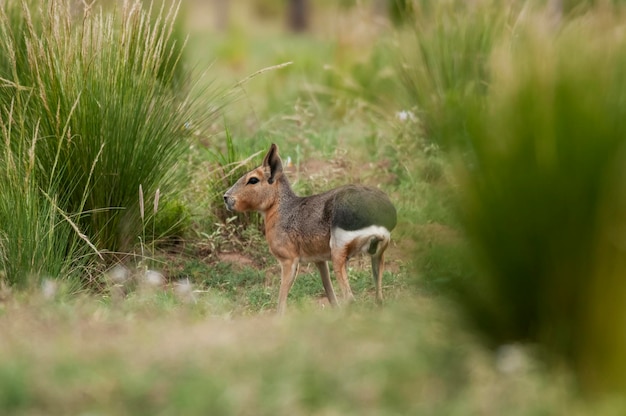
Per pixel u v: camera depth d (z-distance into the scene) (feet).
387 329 27.30
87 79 38.99
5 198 37.19
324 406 23.68
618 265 24.67
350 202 35.09
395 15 85.76
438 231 27.78
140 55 40.60
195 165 47.60
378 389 24.22
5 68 42.68
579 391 25.04
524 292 26.21
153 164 40.47
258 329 28.07
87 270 38.99
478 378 24.70
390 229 35.12
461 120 27.84
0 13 41.52
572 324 25.46
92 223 39.81
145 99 39.78
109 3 47.44
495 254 26.17
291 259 37.29
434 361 25.58
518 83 25.81
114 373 24.61
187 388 23.76
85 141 38.86
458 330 27.37
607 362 24.98
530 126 25.41
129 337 27.43
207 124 49.06
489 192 26.03
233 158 46.52
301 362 25.12
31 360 25.21
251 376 24.50
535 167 25.38
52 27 39.22
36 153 38.86
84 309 31.37
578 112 24.88
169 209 43.50
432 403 23.86
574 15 53.62
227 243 45.16
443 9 56.08
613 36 26.25
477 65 53.11
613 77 25.38
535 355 25.75
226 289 41.34
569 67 25.38
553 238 25.30
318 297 40.45
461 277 27.02
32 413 23.35
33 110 39.42
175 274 42.11
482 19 54.60
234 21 143.02
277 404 23.39
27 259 36.58
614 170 24.58
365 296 39.04
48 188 38.88
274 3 212.84
